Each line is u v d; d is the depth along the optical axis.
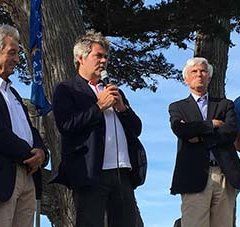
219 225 5.98
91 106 5.10
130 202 5.20
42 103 7.86
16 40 5.17
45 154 5.22
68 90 5.22
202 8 11.73
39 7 8.02
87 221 5.04
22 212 5.09
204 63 6.21
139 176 5.28
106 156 5.13
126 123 5.30
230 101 6.17
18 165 4.99
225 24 12.40
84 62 5.34
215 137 5.94
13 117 5.08
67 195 7.95
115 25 12.10
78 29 8.40
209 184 5.94
